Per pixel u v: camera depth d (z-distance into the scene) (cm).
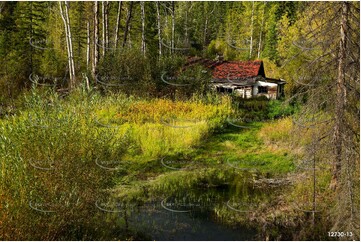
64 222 570
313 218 652
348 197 561
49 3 3447
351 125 611
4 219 500
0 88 1891
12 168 550
